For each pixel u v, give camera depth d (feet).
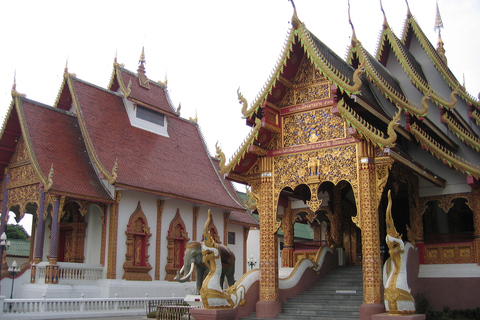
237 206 145.69
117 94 138.31
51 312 84.58
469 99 77.82
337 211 78.28
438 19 108.37
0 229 116.16
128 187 109.81
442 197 65.57
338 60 68.64
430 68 85.35
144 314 98.02
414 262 62.54
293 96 63.98
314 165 59.41
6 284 98.99
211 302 55.98
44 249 121.49
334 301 61.93
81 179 108.37
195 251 71.26
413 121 65.00
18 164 114.42
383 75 74.79
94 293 103.60
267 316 59.00
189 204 132.87
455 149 73.41
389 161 54.70
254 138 60.70
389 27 81.05
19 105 111.86
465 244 62.18
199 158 154.20
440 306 61.41
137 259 114.21
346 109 54.75
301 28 60.70
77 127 122.93
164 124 147.43
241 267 158.20
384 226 78.48
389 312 49.26
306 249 80.89
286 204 80.59
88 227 113.29
